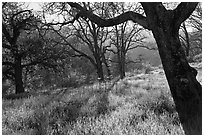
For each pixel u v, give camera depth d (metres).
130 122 5.42
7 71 19.44
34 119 6.01
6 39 18.45
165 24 3.73
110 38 29.95
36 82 28.41
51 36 22.52
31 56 19.42
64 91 11.80
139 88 10.41
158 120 5.32
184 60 3.72
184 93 3.60
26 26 18.25
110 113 6.02
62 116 6.30
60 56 21.11
